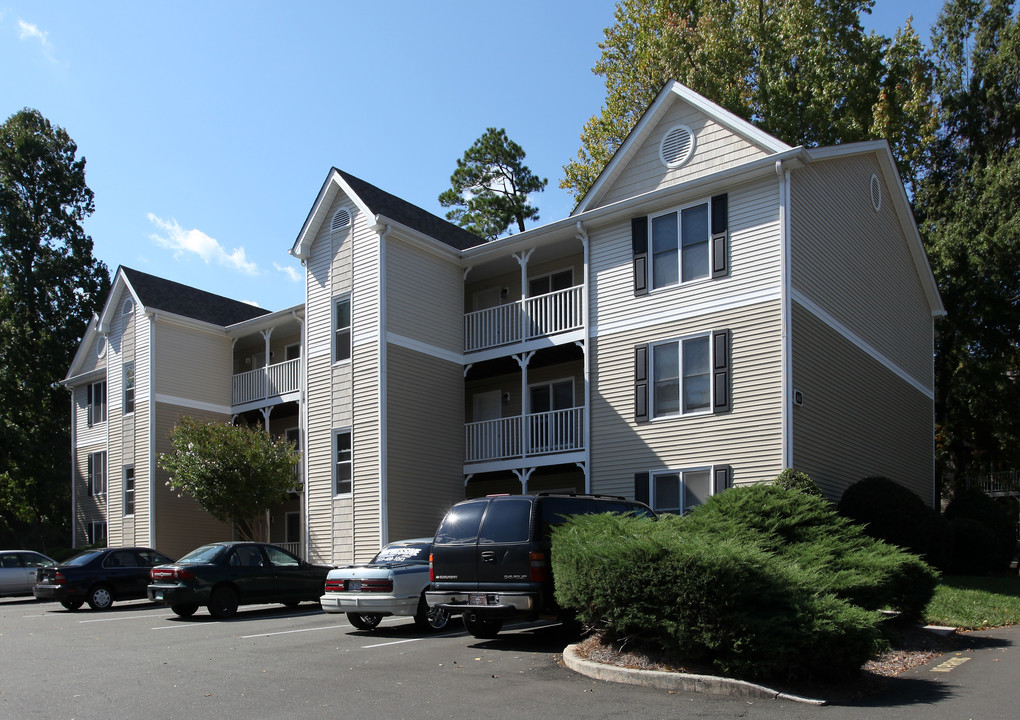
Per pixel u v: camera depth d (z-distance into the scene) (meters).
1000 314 28.62
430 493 21.97
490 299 25.31
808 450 17.25
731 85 31.30
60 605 21.64
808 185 18.42
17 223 42.91
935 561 17.61
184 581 16.08
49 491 40.34
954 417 30.34
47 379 41.62
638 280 19.42
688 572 8.62
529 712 7.52
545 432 23.02
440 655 10.86
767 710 7.47
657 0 33.88
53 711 7.86
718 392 17.70
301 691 8.59
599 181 20.73
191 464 24.09
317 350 23.38
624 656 9.48
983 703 7.73
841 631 8.16
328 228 23.66
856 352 20.22
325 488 22.47
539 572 11.11
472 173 46.53
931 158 32.31
